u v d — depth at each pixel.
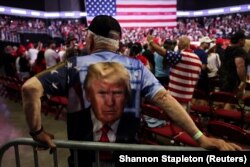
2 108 7.17
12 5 17.97
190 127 1.36
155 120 3.78
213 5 21.56
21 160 3.97
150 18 13.65
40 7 20.39
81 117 1.44
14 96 7.95
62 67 1.43
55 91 1.40
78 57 1.47
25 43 16.91
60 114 6.25
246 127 4.33
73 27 19.95
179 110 1.38
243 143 2.63
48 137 1.41
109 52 1.48
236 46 4.75
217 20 21.00
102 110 1.42
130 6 13.34
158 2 13.72
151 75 1.49
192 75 3.80
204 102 5.06
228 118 4.24
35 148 1.66
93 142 1.45
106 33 1.47
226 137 2.77
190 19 22.42
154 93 1.43
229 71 4.99
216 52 7.19
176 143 3.57
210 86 6.65
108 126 1.44
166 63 3.86
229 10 20.27
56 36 19.11
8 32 15.79
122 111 1.44
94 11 11.16
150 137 4.30
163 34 13.73
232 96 4.21
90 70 1.43
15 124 5.77
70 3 21.12
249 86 4.80
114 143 1.44
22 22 18.38
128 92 1.44
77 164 1.55
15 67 9.52
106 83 1.42
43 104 6.40
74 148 1.48
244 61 4.57
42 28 19.00
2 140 4.89
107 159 1.50
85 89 1.42
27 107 1.30
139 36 13.41
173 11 13.84
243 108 4.14
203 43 8.23
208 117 4.73
